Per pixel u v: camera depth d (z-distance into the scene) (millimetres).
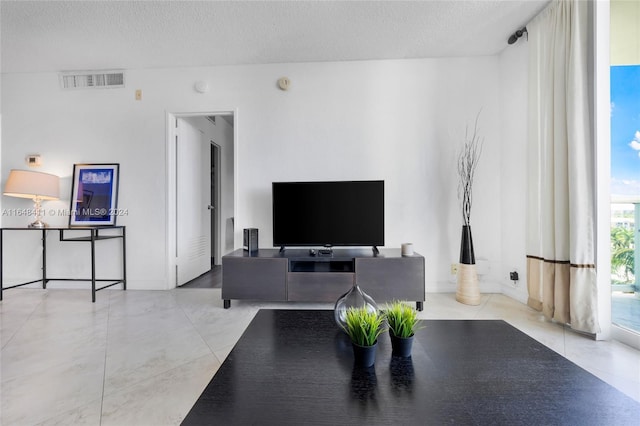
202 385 1411
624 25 1879
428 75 2961
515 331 1227
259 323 1336
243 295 2514
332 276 2484
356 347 943
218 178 4594
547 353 1035
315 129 3014
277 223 2758
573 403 750
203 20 2346
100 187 3107
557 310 2021
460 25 2453
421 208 2977
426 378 876
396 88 2979
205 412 720
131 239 3123
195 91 3072
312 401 766
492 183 2920
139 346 1819
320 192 2736
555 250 2041
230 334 2002
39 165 3135
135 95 3104
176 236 3229
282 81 2969
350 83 2992
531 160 2357
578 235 1879
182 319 2275
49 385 1407
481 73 2926
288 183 2758
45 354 1714
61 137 3133
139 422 1162
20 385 1407
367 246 2746
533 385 835
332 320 1372
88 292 2994
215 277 3668
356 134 2996
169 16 2293
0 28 2402
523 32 2488
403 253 2559
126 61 2959
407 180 2980
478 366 946
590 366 1548
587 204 1876
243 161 3051
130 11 2229
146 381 1442
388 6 2219
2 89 3146
